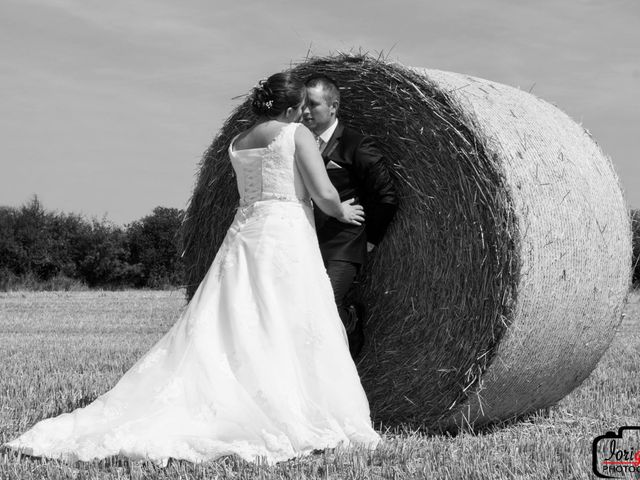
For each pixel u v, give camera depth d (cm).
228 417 471
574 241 558
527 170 545
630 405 651
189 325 504
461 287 552
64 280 3656
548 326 550
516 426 602
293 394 486
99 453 457
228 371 489
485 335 538
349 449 477
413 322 582
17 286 3550
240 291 508
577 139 607
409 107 578
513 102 591
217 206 698
